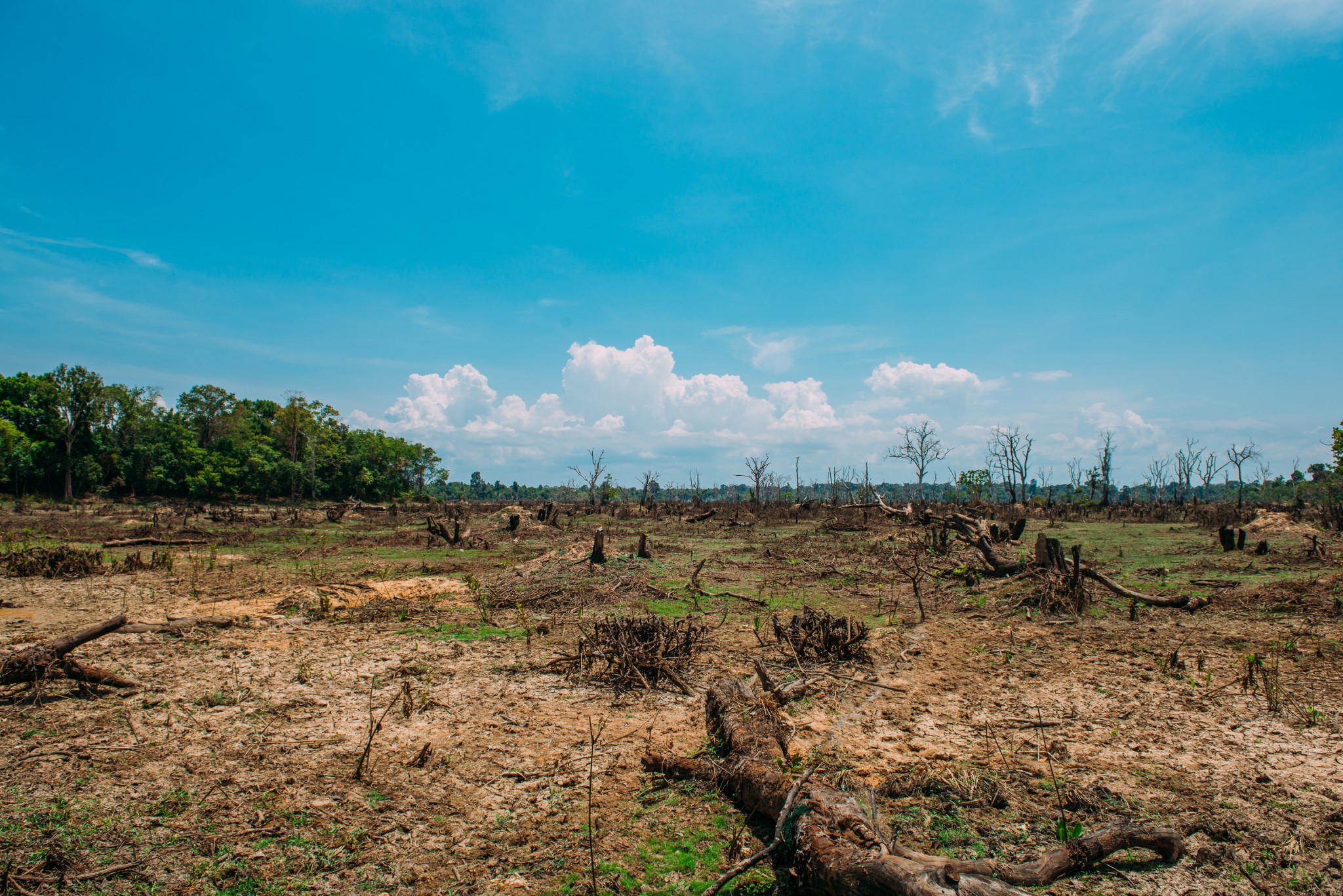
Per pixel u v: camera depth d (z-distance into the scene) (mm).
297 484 76250
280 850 4367
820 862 3799
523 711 7066
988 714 6980
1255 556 19375
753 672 8570
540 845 4469
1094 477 68062
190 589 14406
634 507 62375
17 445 56500
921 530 28422
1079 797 5016
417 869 4184
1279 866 4203
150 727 6469
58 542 24328
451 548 24625
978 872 3664
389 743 6164
